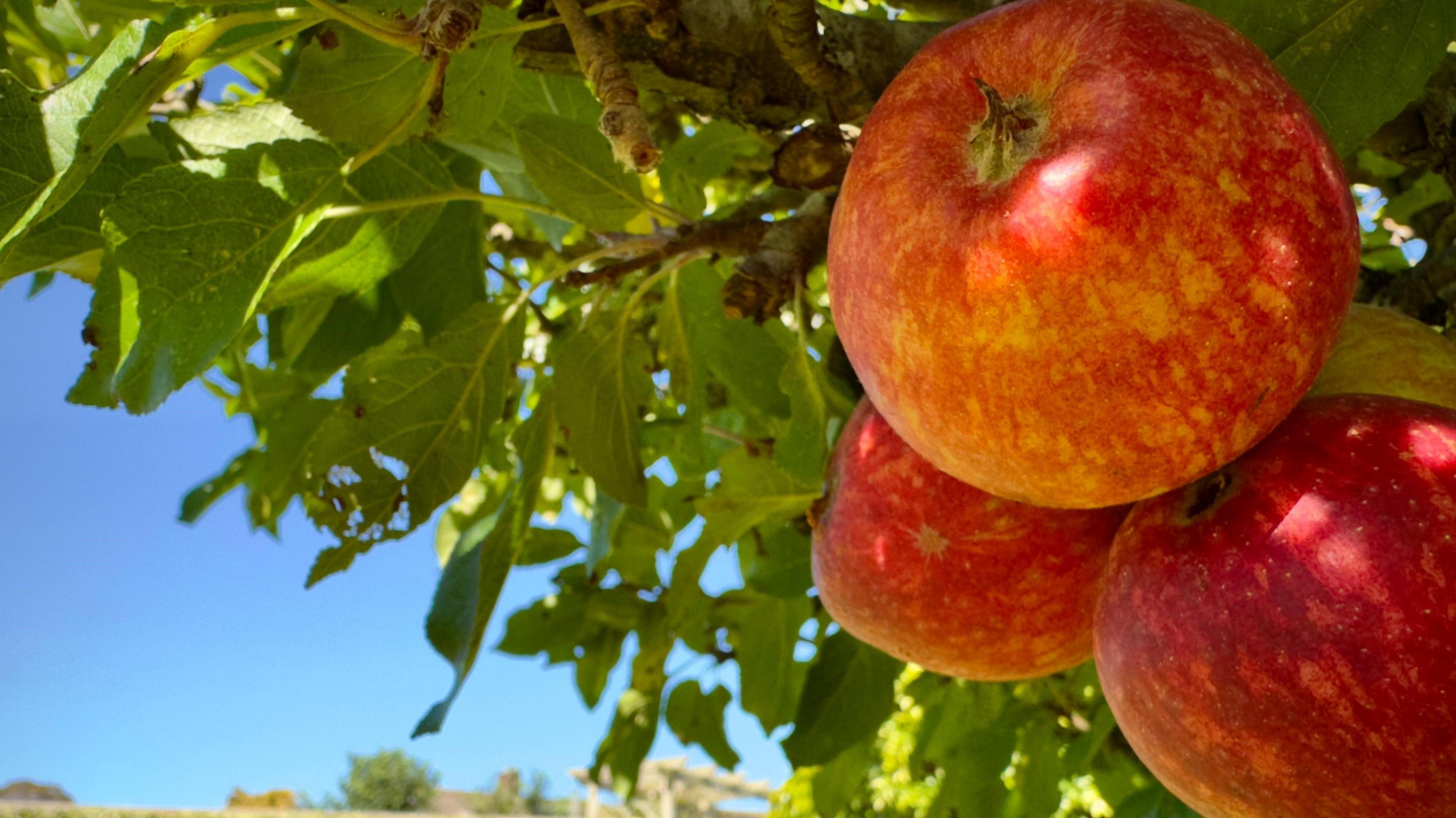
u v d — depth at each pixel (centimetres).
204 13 20
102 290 21
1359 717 16
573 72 25
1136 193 15
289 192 22
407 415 30
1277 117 16
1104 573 21
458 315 31
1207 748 18
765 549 38
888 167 17
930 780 90
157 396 21
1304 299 16
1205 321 15
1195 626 18
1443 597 16
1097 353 15
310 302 37
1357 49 21
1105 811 82
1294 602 17
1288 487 18
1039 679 44
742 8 25
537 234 43
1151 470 17
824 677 37
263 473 42
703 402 34
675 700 46
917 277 16
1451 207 33
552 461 47
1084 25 17
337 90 23
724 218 34
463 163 34
